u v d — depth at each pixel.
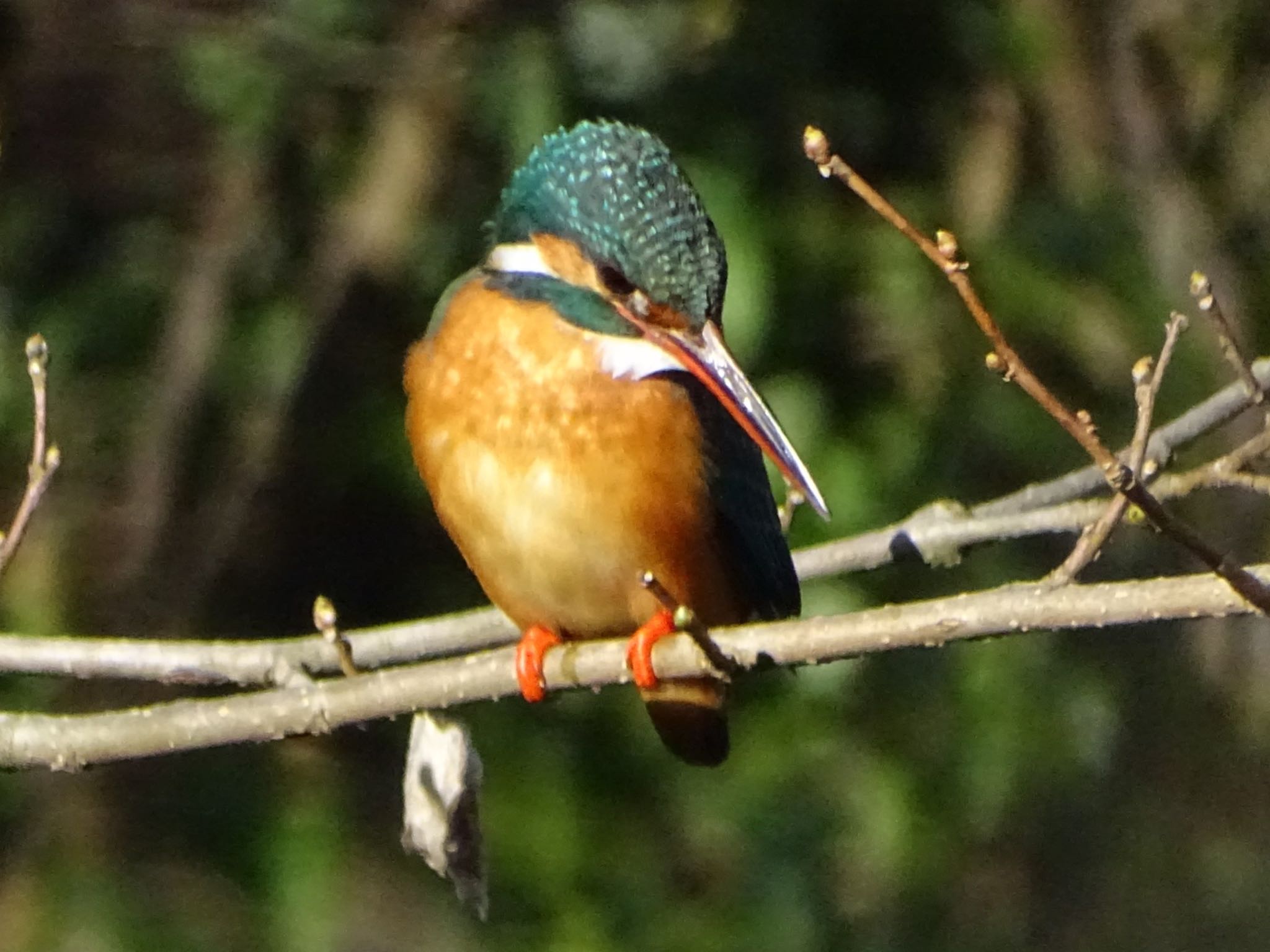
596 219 6.39
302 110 11.13
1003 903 11.86
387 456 11.38
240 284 11.27
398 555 12.09
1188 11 11.66
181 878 10.50
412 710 5.82
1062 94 11.05
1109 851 12.22
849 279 10.52
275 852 10.53
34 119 11.40
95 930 10.22
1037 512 6.80
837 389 10.50
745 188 10.28
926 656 10.95
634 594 6.29
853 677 10.81
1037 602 5.13
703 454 6.32
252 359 11.14
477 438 6.21
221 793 10.66
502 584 6.37
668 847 11.06
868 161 10.98
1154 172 11.10
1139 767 12.30
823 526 10.05
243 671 6.57
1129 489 4.61
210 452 11.47
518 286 6.40
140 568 11.06
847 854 10.88
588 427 6.15
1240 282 11.69
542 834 10.74
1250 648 12.30
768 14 10.88
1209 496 11.42
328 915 10.45
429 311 11.16
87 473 11.19
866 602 10.29
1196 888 12.23
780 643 5.30
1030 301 10.62
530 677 6.02
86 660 6.47
